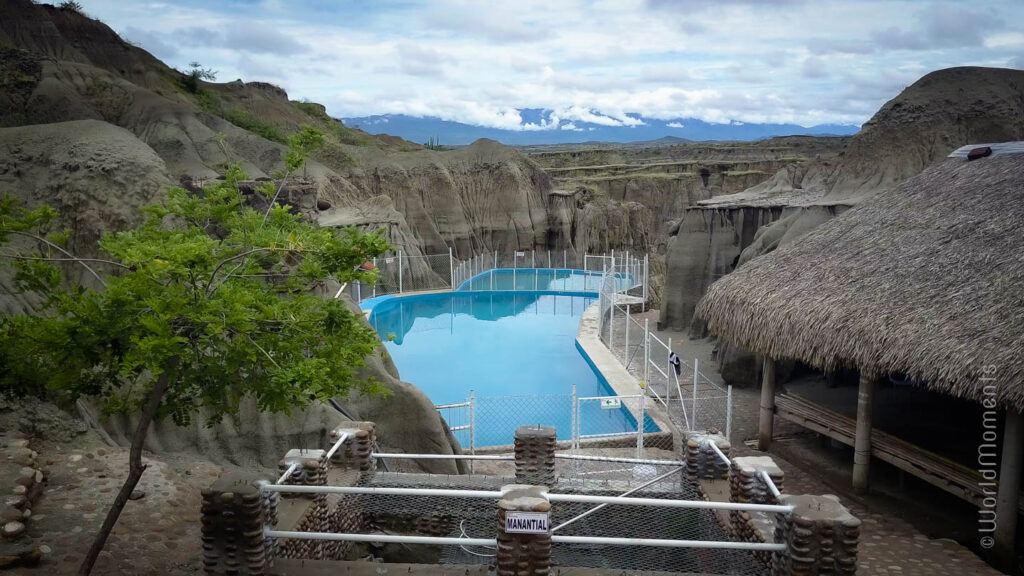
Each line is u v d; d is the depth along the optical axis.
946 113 33.53
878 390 23.58
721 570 11.05
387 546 12.89
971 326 14.39
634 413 24.23
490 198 75.38
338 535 9.23
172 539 11.41
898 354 15.30
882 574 13.41
